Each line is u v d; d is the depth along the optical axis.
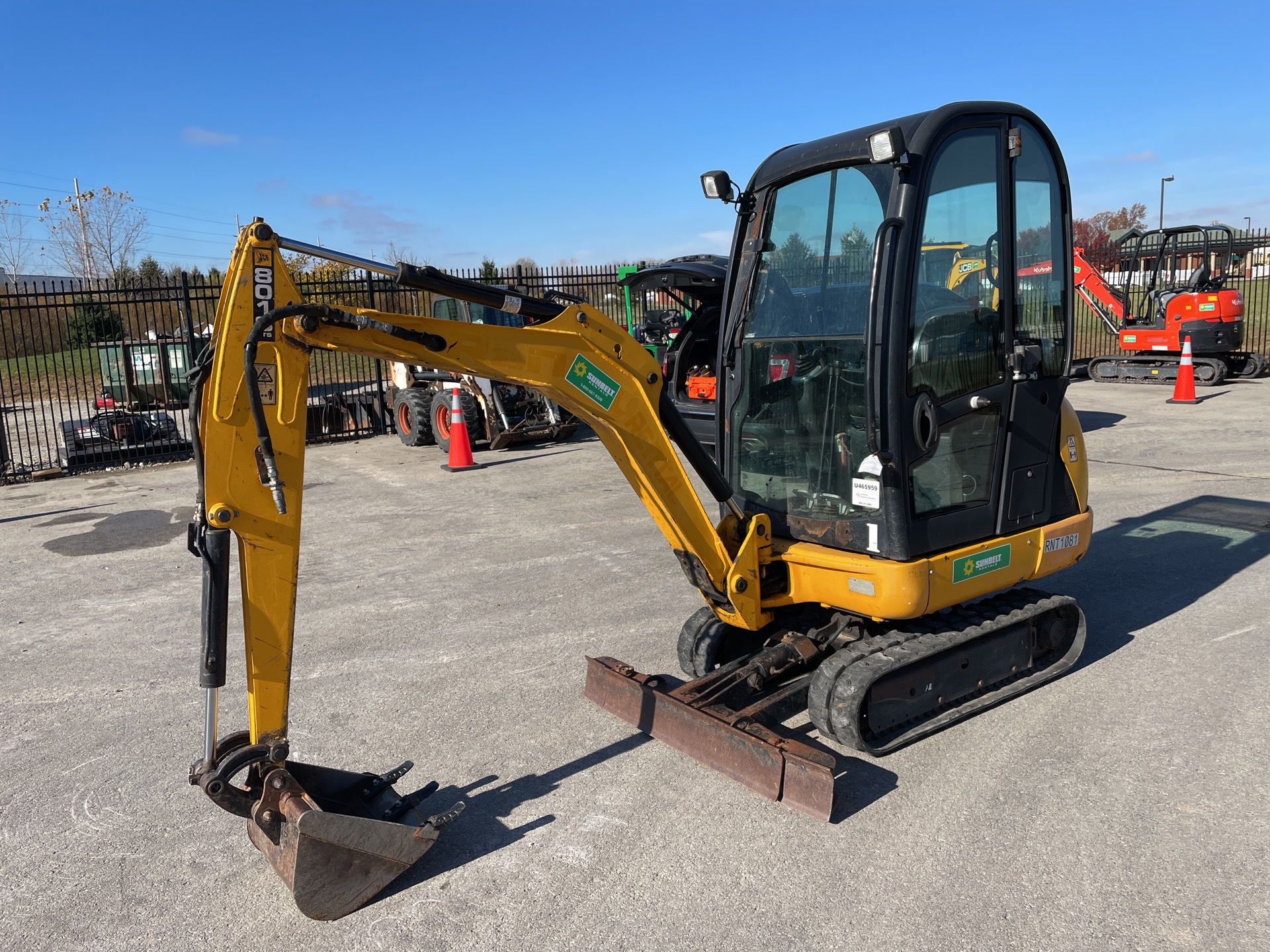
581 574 6.42
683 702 3.76
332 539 7.69
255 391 2.55
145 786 3.79
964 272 3.69
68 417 17.48
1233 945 2.56
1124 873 2.91
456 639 5.27
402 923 2.84
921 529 3.60
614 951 2.65
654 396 3.48
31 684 4.88
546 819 3.38
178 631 5.66
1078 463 4.38
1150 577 5.82
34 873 3.20
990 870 2.95
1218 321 14.35
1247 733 3.81
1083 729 3.89
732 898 2.87
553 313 3.21
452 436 10.64
